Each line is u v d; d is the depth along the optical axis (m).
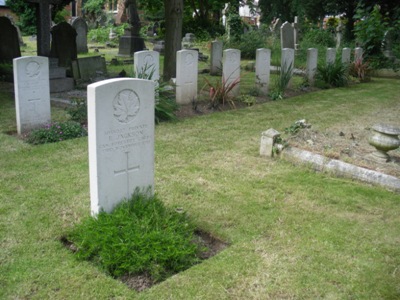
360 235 4.75
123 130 4.41
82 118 9.13
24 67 8.02
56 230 4.62
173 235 4.20
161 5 26.88
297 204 5.51
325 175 6.51
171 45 14.50
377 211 5.38
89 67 14.44
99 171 4.30
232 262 4.12
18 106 8.09
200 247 4.40
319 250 4.39
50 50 14.75
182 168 6.64
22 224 4.73
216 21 30.47
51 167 6.50
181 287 3.74
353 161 6.61
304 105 11.98
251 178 6.32
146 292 3.67
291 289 3.76
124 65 19.50
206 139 8.23
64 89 12.87
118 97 4.30
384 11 22.53
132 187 4.66
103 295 3.61
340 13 27.27
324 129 9.24
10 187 5.71
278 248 4.42
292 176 6.44
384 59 19.31
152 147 4.73
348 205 5.54
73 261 4.05
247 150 7.62
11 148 7.35
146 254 3.94
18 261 4.03
